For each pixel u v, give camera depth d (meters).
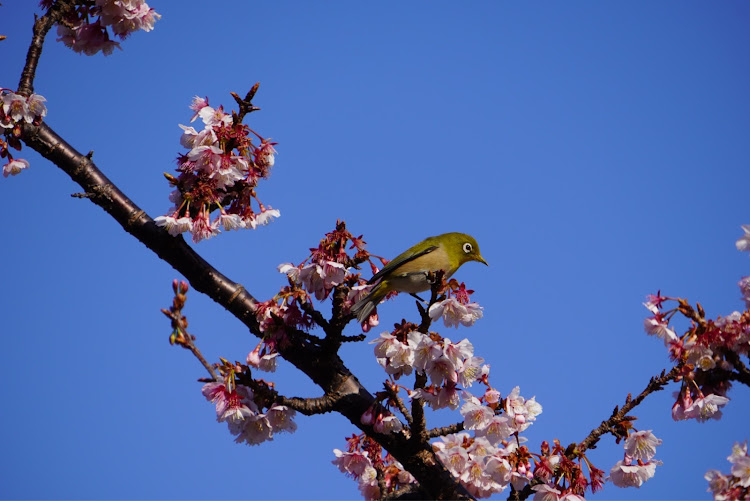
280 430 7.97
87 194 9.15
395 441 8.38
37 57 9.41
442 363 7.66
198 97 9.17
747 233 8.44
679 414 8.11
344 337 8.52
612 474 8.18
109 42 9.80
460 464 8.60
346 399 8.40
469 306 7.68
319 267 8.40
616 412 8.30
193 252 8.98
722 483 7.03
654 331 8.28
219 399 7.64
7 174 9.06
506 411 8.51
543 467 8.17
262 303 8.55
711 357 8.10
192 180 9.00
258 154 9.07
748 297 8.45
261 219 9.00
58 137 9.30
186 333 6.36
